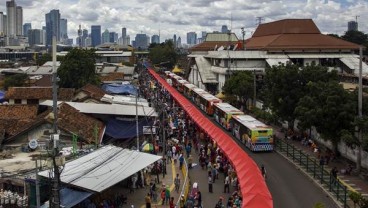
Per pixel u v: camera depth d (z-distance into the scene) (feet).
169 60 633.20
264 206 85.81
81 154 124.98
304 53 357.20
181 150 175.22
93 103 200.34
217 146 157.48
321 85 160.97
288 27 387.75
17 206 95.20
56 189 74.02
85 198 96.17
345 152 154.30
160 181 140.67
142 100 238.27
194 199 115.44
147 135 178.81
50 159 82.23
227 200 120.78
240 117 196.54
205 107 267.80
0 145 138.21
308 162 147.84
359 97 138.00
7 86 299.99
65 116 154.30
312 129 187.83
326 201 116.06
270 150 173.37
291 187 128.47
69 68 277.44
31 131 142.31
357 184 129.39
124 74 391.86
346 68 339.57
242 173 110.63
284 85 189.16
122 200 116.47
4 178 101.96
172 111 249.96
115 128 173.17
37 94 229.25
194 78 431.43
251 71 305.12
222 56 343.67
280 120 212.43
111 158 120.98
